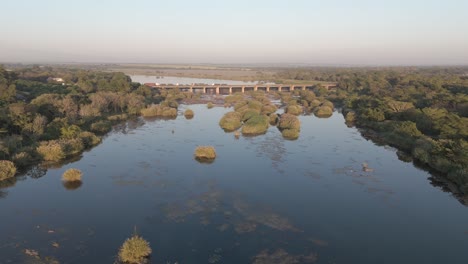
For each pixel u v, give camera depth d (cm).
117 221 3950
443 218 4166
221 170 5747
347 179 5428
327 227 3909
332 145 7506
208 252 3372
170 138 7862
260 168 5875
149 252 3288
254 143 7525
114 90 13075
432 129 8006
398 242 3612
